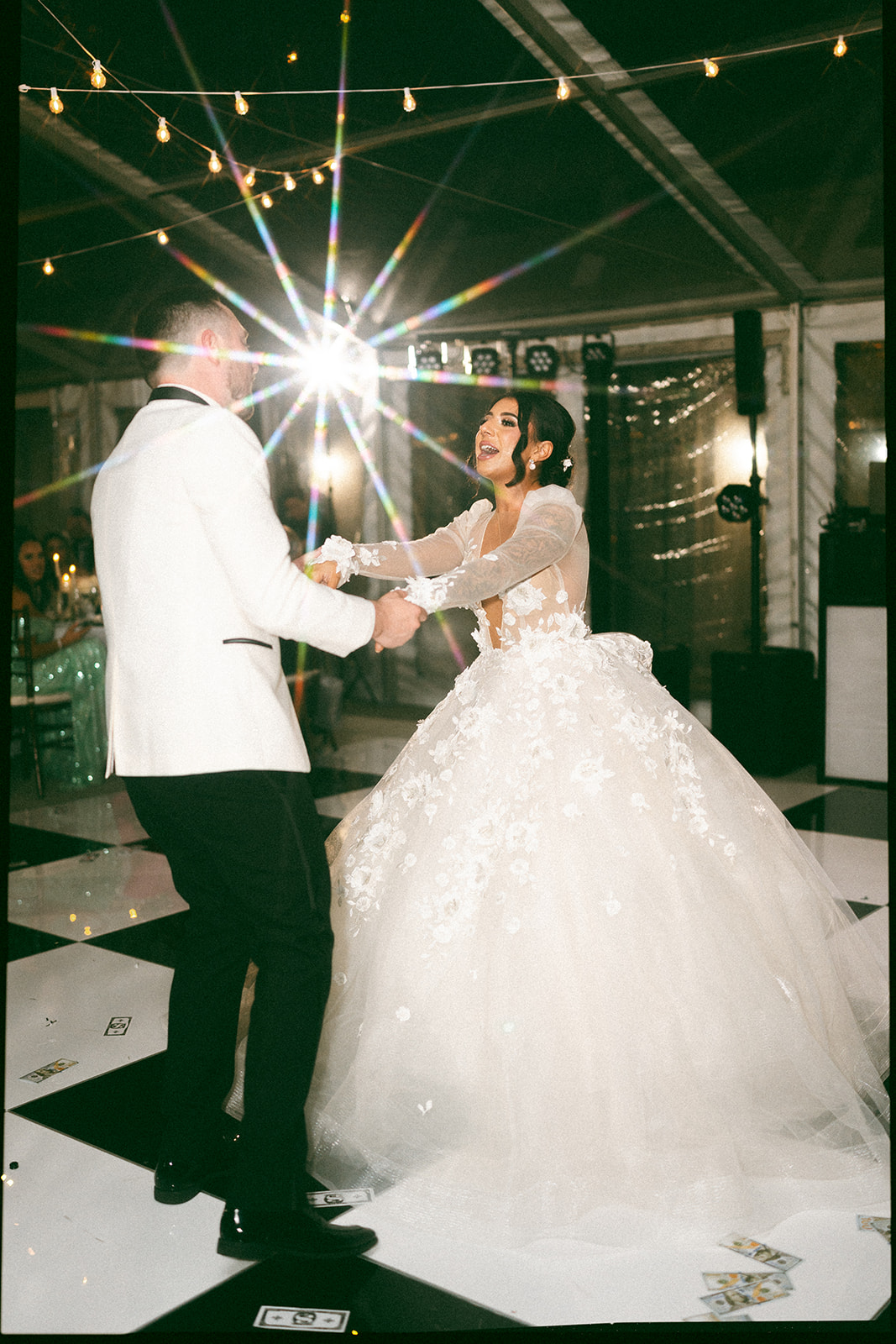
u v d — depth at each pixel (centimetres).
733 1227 179
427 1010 202
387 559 241
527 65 436
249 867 177
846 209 541
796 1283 165
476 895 206
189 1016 194
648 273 640
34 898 368
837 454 649
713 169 513
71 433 935
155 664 174
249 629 178
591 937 197
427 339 750
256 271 677
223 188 561
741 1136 194
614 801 210
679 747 227
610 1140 185
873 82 443
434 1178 191
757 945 209
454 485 777
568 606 230
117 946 323
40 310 772
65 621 593
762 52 421
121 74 448
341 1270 173
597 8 399
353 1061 209
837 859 399
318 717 603
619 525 748
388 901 218
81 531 778
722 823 223
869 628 520
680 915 203
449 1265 173
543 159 518
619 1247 176
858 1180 191
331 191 561
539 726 218
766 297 645
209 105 472
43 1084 239
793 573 674
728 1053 195
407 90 375
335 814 463
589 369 712
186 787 173
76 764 548
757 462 664
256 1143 176
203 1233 185
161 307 182
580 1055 189
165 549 173
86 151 527
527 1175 184
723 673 567
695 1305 161
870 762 524
